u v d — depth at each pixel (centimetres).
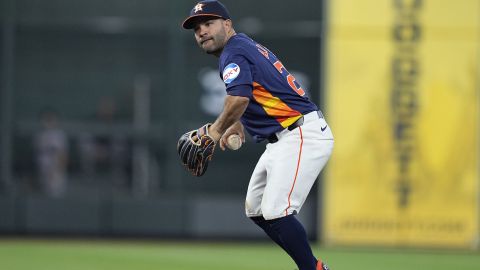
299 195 1800
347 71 3866
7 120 4009
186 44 4081
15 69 4072
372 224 3875
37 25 4050
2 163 4016
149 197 4056
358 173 3872
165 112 4100
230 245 3894
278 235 1811
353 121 3866
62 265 2973
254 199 1867
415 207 3866
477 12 3841
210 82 4106
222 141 1891
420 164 3862
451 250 3831
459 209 3859
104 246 3725
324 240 3888
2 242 3822
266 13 4059
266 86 1780
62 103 4112
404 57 3856
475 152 3850
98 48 4100
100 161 4109
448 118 3856
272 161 1803
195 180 4084
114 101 4109
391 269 3055
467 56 3844
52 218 4059
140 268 2931
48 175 4103
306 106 1811
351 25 3856
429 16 3847
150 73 4100
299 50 4084
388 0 3856
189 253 3478
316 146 1798
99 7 4056
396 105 3862
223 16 1798
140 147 4091
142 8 4053
